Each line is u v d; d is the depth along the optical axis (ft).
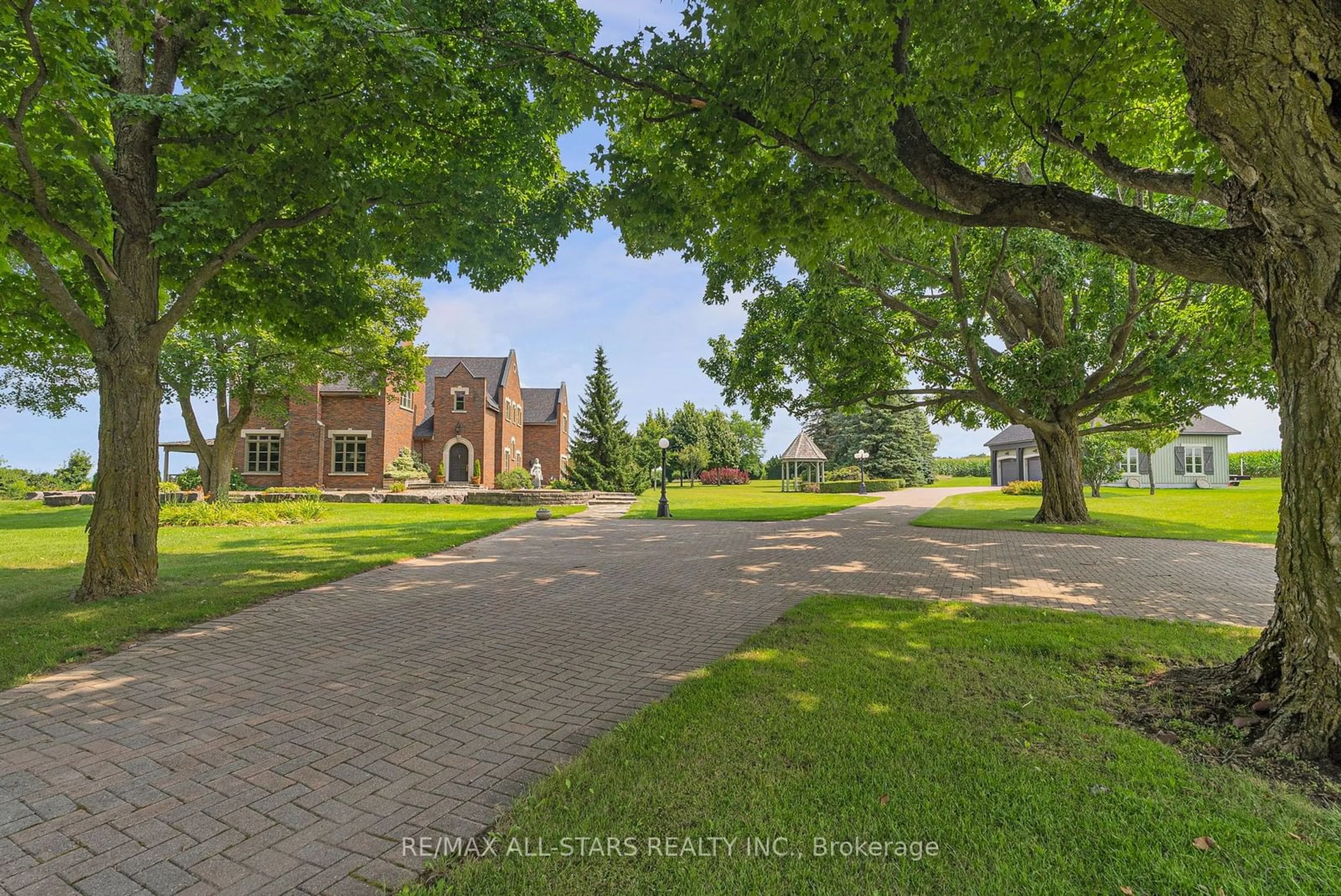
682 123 22.90
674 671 16.96
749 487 169.37
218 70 25.94
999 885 7.74
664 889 7.79
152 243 25.49
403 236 28.96
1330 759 10.66
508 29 23.00
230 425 77.82
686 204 24.75
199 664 17.80
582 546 44.78
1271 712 12.09
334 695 15.30
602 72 20.59
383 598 26.73
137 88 25.79
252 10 20.94
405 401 115.75
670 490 156.04
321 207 26.78
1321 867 7.92
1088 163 28.19
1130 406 60.03
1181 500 83.82
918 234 26.68
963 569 33.58
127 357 25.95
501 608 24.77
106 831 9.49
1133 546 42.88
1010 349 51.52
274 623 22.39
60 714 14.16
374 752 12.14
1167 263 13.71
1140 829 8.82
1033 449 143.84
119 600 24.95
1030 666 16.10
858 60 18.31
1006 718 12.76
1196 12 10.26
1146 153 27.84
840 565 35.09
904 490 147.02
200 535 49.01
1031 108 19.85
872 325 52.44
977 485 189.16
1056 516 57.36
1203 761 10.94
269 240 31.37
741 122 20.56
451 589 28.76
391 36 20.89
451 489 111.65
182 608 23.65
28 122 23.26
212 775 11.25
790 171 22.31
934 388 56.03
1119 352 51.90
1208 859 8.17
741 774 10.55
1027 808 9.37
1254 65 10.19
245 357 73.82
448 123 28.78
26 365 36.35
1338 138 10.00
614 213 25.00
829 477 156.66
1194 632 19.25
